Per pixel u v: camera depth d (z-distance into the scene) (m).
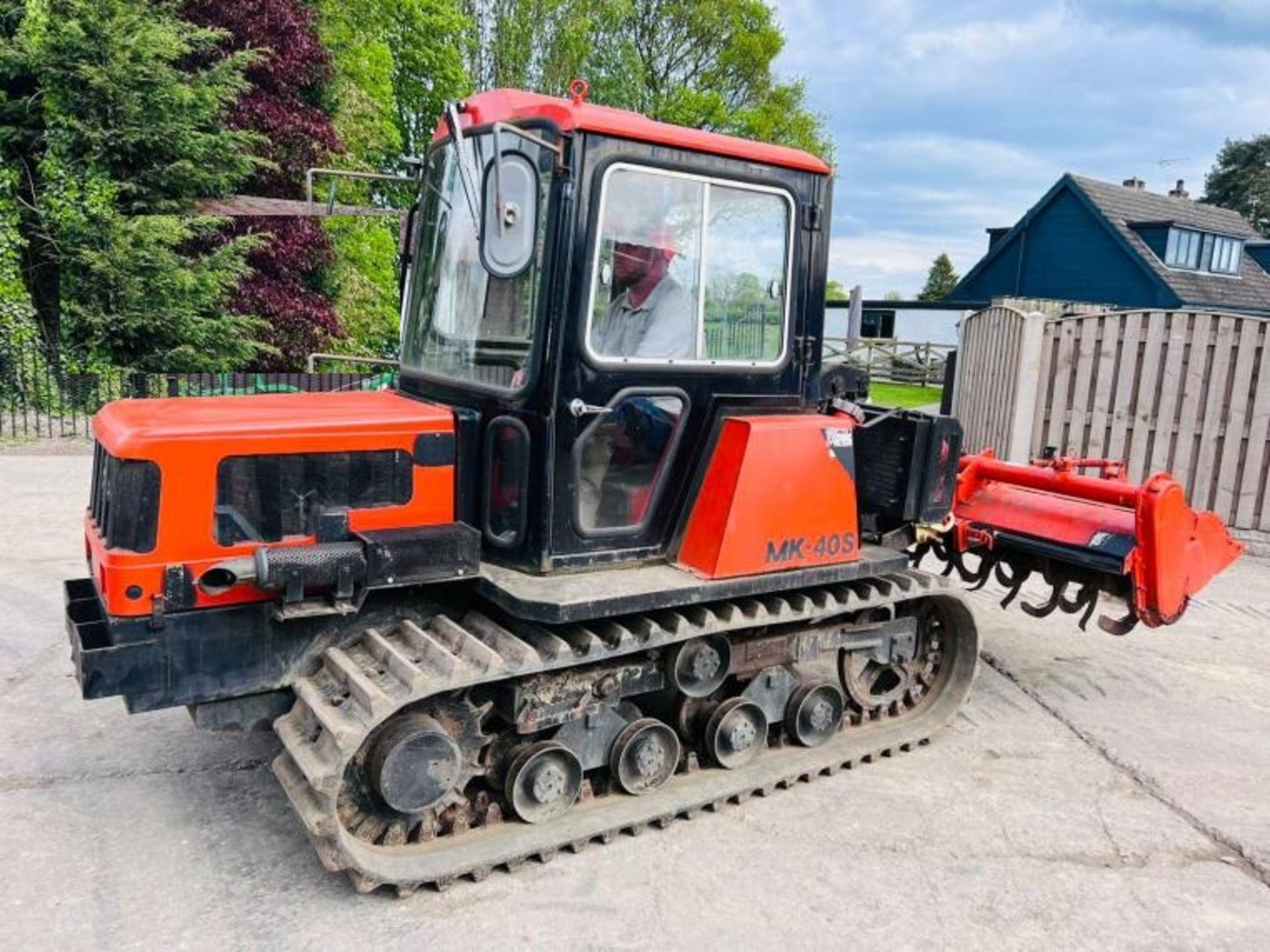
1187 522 4.61
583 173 3.17
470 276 3.60
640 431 3.55
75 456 10.20
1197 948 3.09
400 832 3.28
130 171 13.10
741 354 3.73
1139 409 8.62
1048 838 3.72
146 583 2.95
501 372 3.42
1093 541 4.67
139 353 13.09
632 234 3.35
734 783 3.89
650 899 3.23
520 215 3.29
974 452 10.54
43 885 3.17
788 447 3.67
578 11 25.03
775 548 3.69
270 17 14.80
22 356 11.98
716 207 3.54
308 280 16.20
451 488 3.47
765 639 4.04
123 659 2.94
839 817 3.83
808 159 3.74
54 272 13.58
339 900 3.17
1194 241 27.05
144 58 12.45
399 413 3.44
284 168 15.16
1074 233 27.09
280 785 3.89
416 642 3.30
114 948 2.88
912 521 4.26
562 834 3.45
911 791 4.07
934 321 30.50
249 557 3.05
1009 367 9.54
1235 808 4.01
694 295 3.55
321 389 13.06
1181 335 8.34
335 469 3.24
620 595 3.27
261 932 2.98
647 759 3.72
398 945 2.95
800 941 3.04
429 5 23.23
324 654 3.29
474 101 3.61
